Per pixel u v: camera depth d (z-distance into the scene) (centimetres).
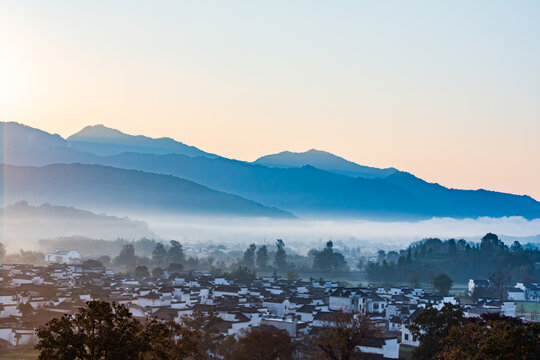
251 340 12150
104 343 7075
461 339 9844
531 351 7944
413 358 12750
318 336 14412
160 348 7712
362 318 11575
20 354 15275
